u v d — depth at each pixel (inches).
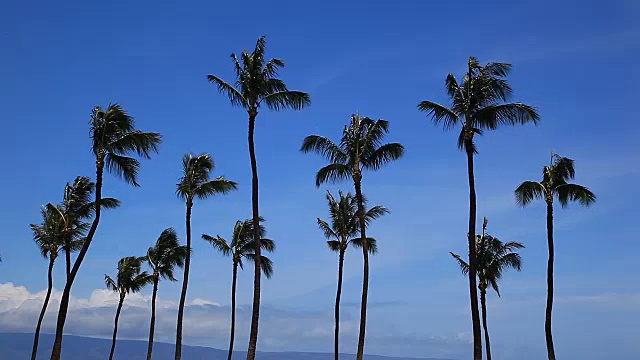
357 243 2223.2
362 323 1820.9
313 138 1852.9
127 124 1717.5
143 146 1702.8
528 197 1834.4
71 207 2100.1
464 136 1508.4
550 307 1763.0
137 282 3070.9
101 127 1694.1
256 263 1596.9
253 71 1616.6
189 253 2090.3
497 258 2448.3
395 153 1852.9
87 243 1689.2
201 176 2124.8
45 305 2283.5
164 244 2785.4
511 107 1480.1
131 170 1729.8
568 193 1786.4
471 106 1499.8
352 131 1862.7
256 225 1605.6
